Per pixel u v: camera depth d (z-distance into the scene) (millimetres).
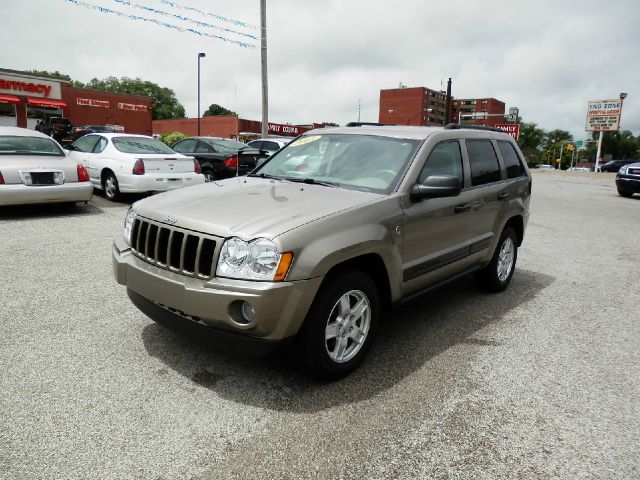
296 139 4926
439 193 3660
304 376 3398
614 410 3146
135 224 3455
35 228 7551
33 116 39906
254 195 3590
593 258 7613
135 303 3443
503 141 5441
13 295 4684
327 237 3049
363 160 4121
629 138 136250
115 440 2637
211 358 3586
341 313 3277
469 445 2725
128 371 3355
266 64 16641
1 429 2676
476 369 3639
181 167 10508
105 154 10562
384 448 2668
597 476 2516
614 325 4684
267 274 2834
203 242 2971
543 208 13789
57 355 3539
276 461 2533
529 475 2506
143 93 104812
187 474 2412
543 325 4609
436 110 109750
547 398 3262
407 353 3865
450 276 4449
